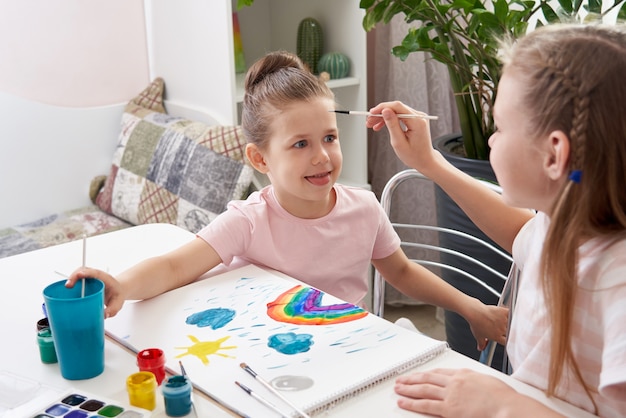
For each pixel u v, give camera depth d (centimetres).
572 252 78
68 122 238
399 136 118
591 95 77
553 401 83
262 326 99
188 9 223
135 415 80
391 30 237
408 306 257
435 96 240
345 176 245
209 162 207
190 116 232
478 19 172
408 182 244
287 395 82
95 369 90
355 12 228
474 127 185
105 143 245
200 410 81
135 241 138
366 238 132
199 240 121
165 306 106
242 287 112
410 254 253
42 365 93
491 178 177
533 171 84
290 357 90
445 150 191
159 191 217
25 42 233
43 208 238
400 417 80
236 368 88
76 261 129
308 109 119
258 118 124
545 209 88
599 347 84
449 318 195
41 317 107
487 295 183
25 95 237
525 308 98
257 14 254
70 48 240
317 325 99
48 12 234
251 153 130
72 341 87
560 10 166
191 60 228
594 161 77
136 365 92
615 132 76
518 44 87
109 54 246
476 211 120
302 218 127
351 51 233
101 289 90
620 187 77
